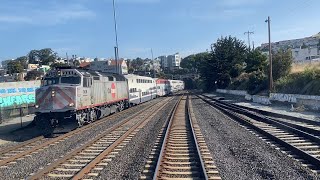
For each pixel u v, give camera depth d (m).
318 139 14.20
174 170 10.75
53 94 20.30
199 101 50.75
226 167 10.91
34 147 15.30
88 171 10.82
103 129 21.28
